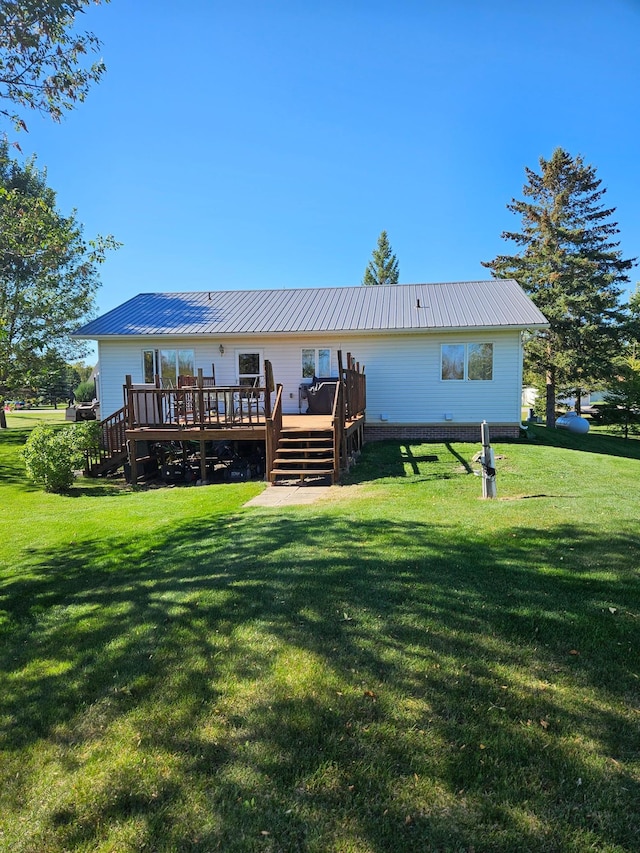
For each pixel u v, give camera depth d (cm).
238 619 340
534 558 432
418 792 190
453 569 408
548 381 2366
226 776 205
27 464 1109
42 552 600
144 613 371
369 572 406
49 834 185
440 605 342
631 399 1925
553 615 325
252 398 1506
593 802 183
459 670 268
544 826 174
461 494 763
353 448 1213
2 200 705
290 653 293
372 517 600
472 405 1480
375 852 166
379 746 216
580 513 591
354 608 343
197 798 195
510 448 1259
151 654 309
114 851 175
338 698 249
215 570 443
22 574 511
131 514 772
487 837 170
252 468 1154
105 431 1372
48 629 372
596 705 237
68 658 320
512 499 703
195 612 358
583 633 302
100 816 191
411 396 1502
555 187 2470
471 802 185
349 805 186
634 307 2638
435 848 167
